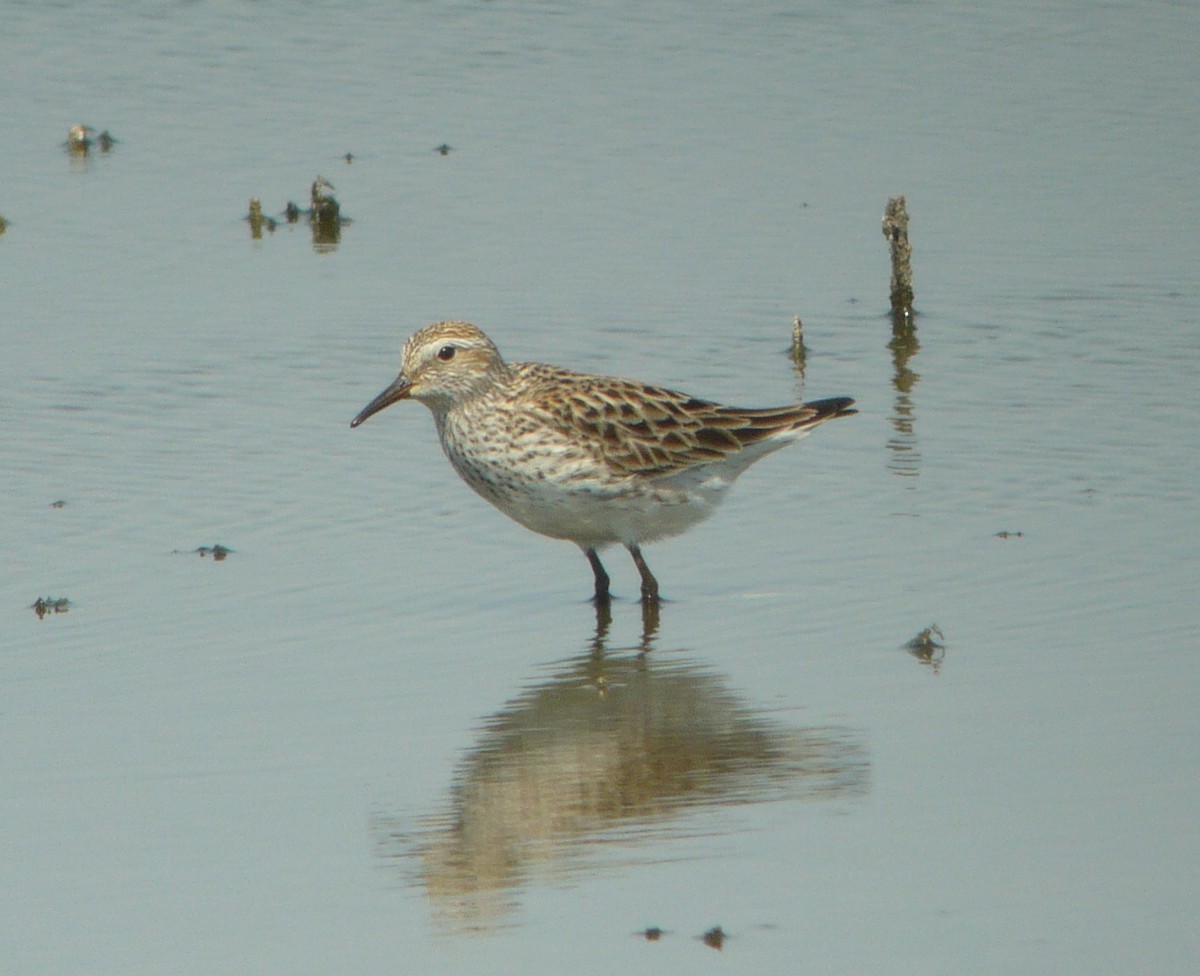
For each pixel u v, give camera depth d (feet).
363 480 58.49
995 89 96.53
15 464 59.11
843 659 45.42
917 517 54.90
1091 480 57.16
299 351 68.80
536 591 51.03
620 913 33.14
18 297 73.97
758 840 35.91
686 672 45.11
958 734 40.55
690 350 68.80
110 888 34.45
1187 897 32.81
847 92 96.58
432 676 45.11
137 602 49.34
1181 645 45.01
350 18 108.17
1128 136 90.38
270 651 46.50
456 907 33.55
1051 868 34.06
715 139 91.20
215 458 59.82
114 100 96.99
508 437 50.83
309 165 89.15
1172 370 66.28
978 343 69.62
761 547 53.47
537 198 84.94
